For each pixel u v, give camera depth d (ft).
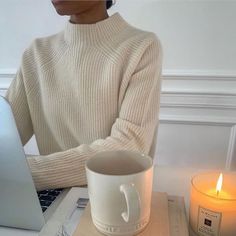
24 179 1.35
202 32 3.72
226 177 1.62
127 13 3.79
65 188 1.84
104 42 2.34
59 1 2.11
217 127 4.17
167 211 1.46
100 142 1.95
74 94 2.46
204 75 3.85
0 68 4.48
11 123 1.24
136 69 2.26
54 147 2.77
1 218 1.48
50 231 1.37
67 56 2.43
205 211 1.35
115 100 2.35
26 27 4.15
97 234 1.29
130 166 1.42
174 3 3.64
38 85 2.69
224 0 3.53
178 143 4.36
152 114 2.23
